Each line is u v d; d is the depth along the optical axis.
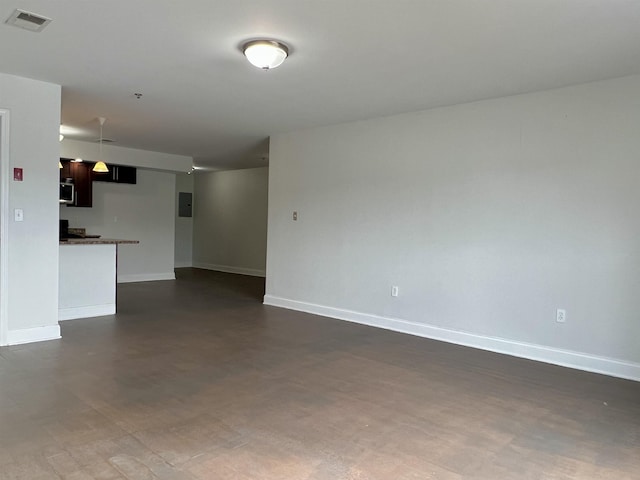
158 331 4.82
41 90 4.18
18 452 2.27
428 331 4.86
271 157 6.50
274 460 2.26
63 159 7.27
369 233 5.39
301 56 3.40
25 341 4.23
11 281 4.12
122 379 3.35
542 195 4.11
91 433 2.49
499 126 4.36
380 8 2.63
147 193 8.70
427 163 4.88
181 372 3.54
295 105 4.80
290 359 3.95
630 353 3.67
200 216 11.41
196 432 2.54
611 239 3.76
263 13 2.73
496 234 4.38
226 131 6.25
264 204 9.88
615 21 2.73
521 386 3.42
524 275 4.21
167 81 4.08
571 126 3.95
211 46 3.27
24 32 3.07
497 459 2.33
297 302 6.17
